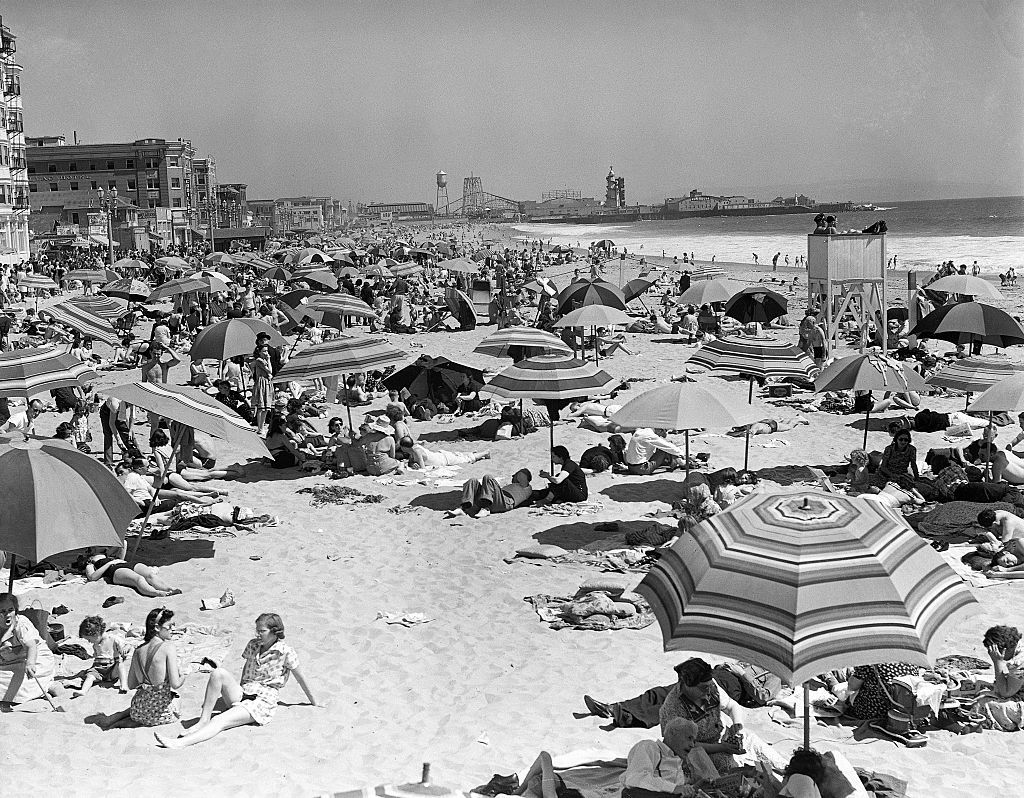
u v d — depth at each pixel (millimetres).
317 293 32344
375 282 50562
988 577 11609
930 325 19391
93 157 146875
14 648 9172
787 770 6742
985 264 75188
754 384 24516
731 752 7406
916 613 6031
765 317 28938
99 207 127312
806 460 17641
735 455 17984
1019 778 7504
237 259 63875
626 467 17172
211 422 13039
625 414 13148
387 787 6492
